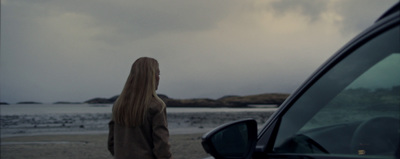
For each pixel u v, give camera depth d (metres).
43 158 11.70
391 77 1.30
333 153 1.42
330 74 1.50
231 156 1.59
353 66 1.41
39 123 54.88
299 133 1.55
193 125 44.38
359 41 1.39
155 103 2.98
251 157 1.67
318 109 1.51
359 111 1.39
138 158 2.92
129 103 2.96
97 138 21.56
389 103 1.31
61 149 14.48
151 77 3.05
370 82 1.36
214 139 1.56
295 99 1.61
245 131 1.65
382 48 1.30
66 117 91.50
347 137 1.40
